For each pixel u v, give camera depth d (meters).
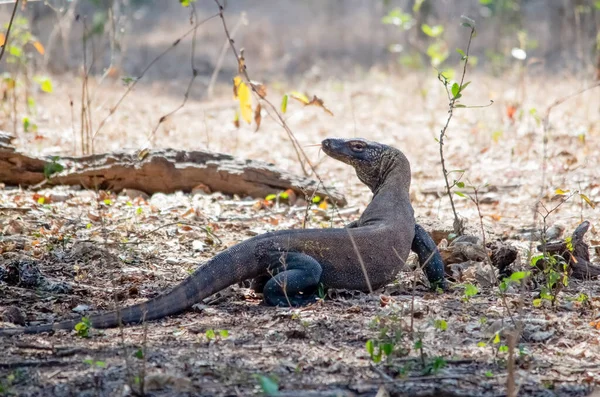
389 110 22.92
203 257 10.91
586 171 15.71
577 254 10.15
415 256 11.03
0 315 8.34
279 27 39.97
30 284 9.39
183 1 13.95
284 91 25.95
